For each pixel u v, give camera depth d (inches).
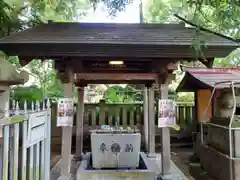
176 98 453.4
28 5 283.9
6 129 86.1
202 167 243.6
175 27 202.4
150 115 273.6
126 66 217.6
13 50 165.8
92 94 527.5
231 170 178.9
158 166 236.8
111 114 366.0
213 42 168.7
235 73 306.0
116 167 205.6
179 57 173.9
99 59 191.9
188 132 379.9
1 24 207.8
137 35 180.7
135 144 206.4
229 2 162.2
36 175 119.4
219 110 225.5
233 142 183.9
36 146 121.0
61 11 350.9
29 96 220.1
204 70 315.6
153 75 211.0
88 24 201.8
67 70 188.7
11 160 92.1
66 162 192.9
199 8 175.8
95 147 204.7
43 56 173.9
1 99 114.7
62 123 192.5
